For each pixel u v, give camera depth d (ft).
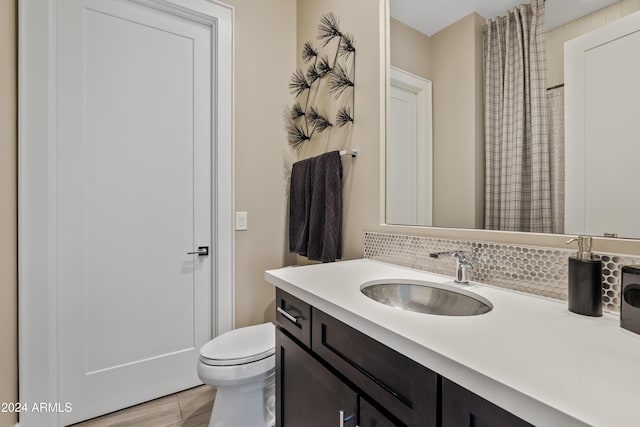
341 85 5.42
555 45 2.92
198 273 5.92
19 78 4.19
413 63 4.30
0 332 3.80
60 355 4.67
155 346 5.49
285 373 3.55
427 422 1.85
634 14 2.46
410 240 4.22
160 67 5.52
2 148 3.84
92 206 4.94
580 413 1.22
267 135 6.55
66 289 4.73
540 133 3.03
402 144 4.46
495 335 1.98
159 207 5.53
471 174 3.62
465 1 3.69
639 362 1.64
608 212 2.58
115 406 5.11
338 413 2.62
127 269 5.24
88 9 4.89
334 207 5.23
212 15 5.82
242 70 6.21
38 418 4.32
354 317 2.39
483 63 3.52
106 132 5.04
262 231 6.50
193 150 5.86
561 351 1.76
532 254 2.99
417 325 2.14
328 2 5.85
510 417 1.46
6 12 3.94
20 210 4.19
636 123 2.46
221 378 4.12
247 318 6.30
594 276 2.34
